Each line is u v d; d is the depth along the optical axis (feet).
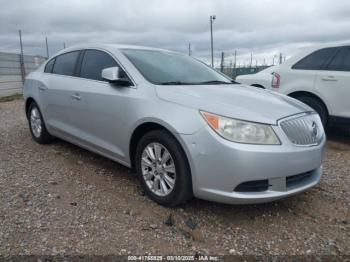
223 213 11.08
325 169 15.47
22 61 58.29
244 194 9.77
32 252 8.75
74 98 14.61
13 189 12.42
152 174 11.55
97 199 11.80
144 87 11.99
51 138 18.24
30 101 18.84
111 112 12.71
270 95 12.69
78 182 13.25
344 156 17.60
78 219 10.42
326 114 20.27
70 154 16.66
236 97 11.35
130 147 12.30
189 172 10.48
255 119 9.86
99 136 13.70
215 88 12.47
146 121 11.30
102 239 9.43
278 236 9.93
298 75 21.29
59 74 16.42
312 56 21.15
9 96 51.80
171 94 11.20
